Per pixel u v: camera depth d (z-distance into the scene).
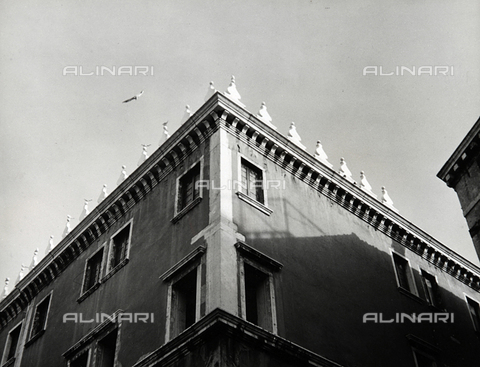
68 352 22.17
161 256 20.86
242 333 16.75
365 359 20.61
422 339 23.86
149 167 23.84
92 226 25.67
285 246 20.81
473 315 28.36
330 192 24.67
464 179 24.33
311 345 19.00
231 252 18.62
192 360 16.77
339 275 22.19
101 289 23.06
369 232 25.52
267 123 23.55
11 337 28.05
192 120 22.52
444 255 28.33
